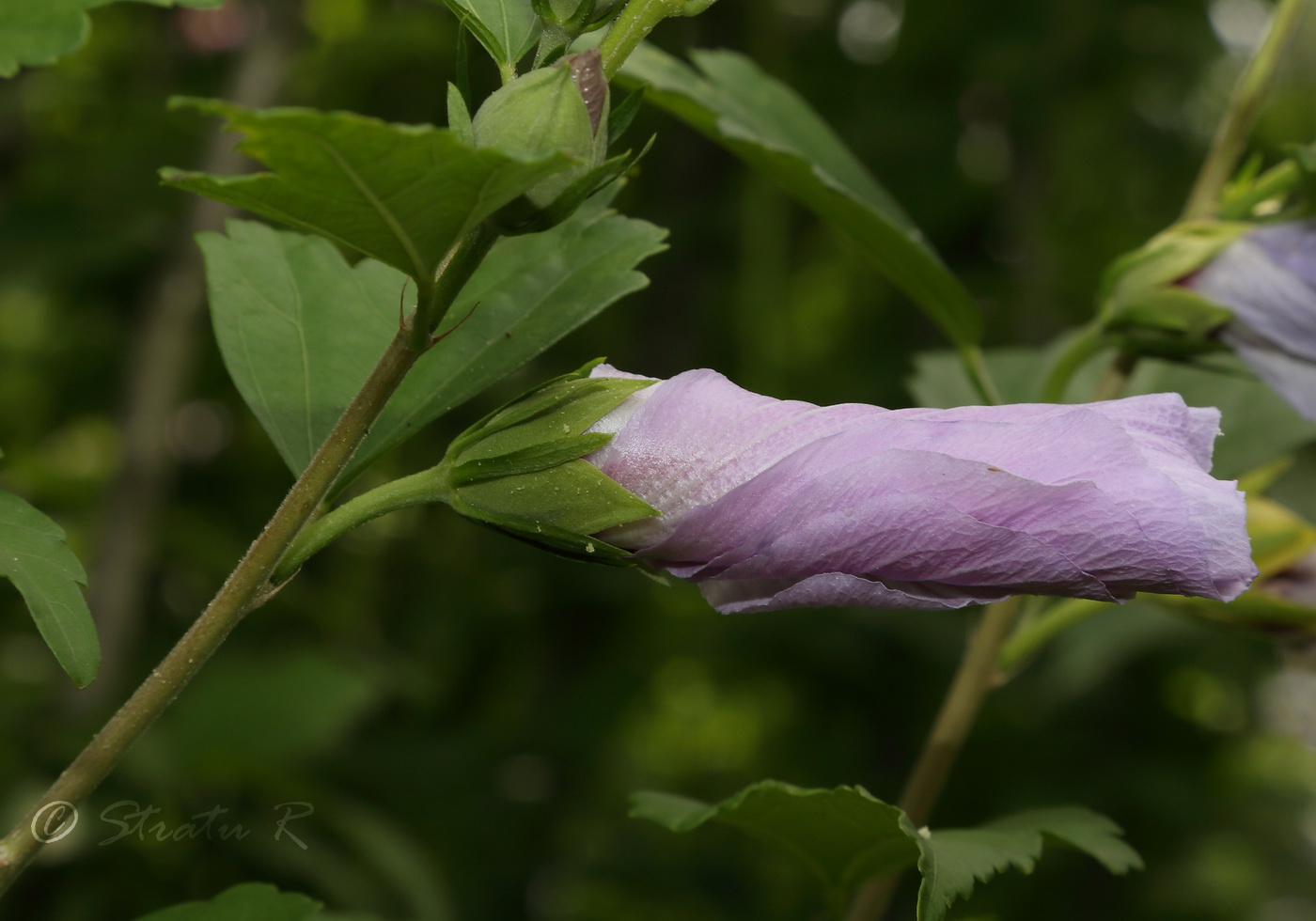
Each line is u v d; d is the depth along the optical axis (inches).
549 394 12.0
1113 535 11.5
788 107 15.4
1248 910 37.1
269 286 13.0
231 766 23.9
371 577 34.8
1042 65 35.9
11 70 11.4
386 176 10.9
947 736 14.5
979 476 11.5
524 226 11.4
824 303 44.0
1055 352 17.5
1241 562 11.4
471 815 31.3
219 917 12.4
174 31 30.2
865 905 14.1
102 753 11.8
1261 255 14.0
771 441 11.8
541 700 32.2
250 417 34.1
